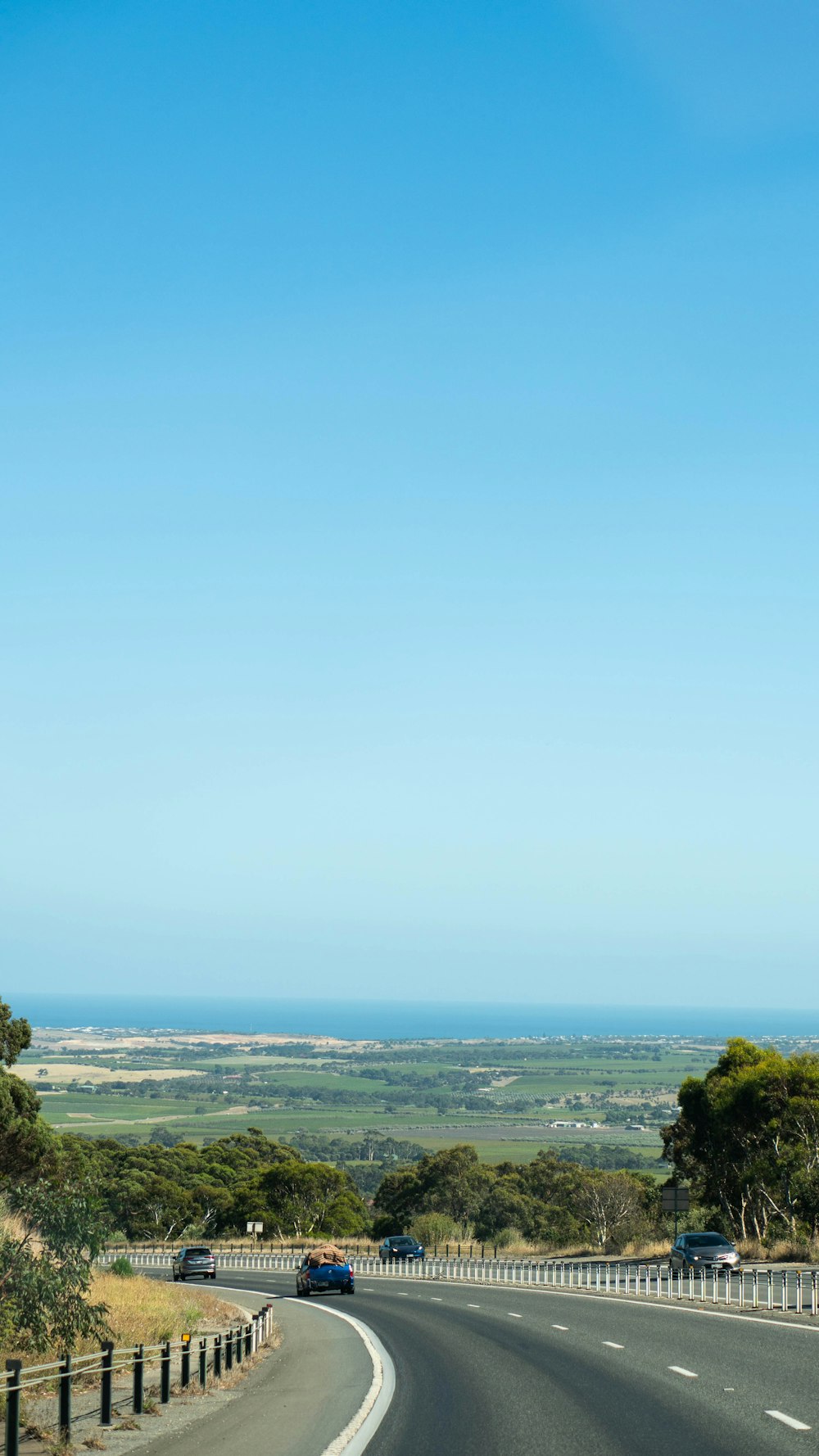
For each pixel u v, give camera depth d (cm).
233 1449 1470
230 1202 11075
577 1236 8681
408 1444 1467
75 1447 1519
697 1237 4347
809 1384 1766
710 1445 1340
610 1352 2319
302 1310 4144
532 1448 1388
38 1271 2019
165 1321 3022
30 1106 3897
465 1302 4053
